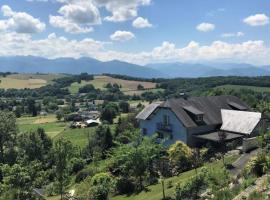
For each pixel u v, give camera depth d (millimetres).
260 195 24625
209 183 32031
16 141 86312
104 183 44812
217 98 65188
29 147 81562
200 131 57375
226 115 60125
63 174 43375
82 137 131125
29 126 179375
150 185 42375
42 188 52531
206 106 61688
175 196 32844
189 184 32281
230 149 50375
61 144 42750
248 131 54000
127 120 92375
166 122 59656
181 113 57875
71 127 165375
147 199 36688
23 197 34469
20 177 34844
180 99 61219
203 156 48875
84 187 48812
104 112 157125
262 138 45031
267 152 38000
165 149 52000
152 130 62562
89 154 88062
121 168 46562
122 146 43469
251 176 31500
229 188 29344
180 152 45969
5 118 87062
